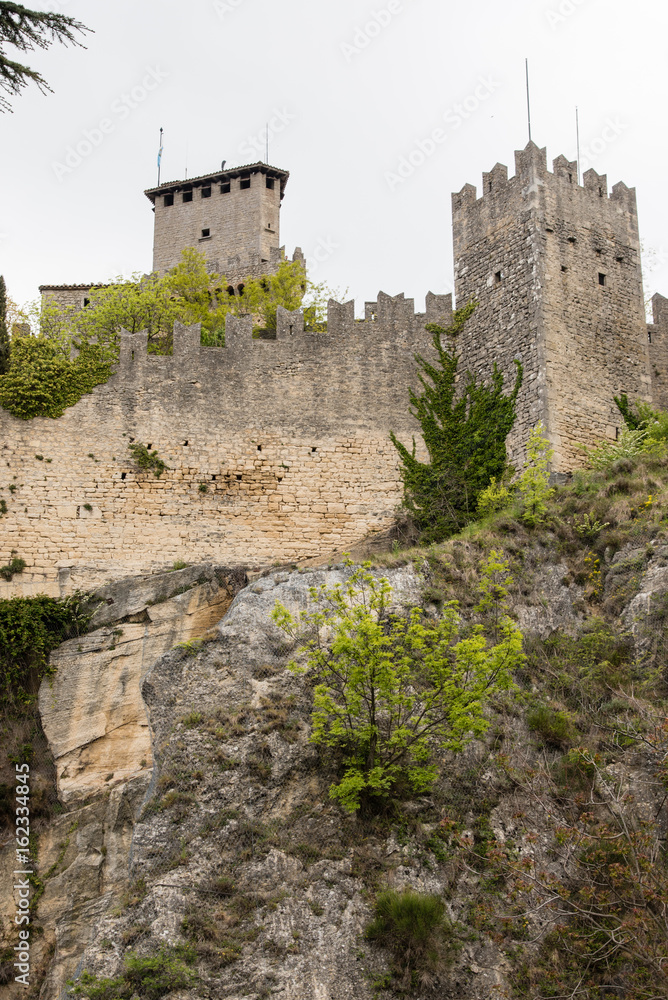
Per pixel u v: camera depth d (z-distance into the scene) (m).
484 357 37.41
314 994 20.50
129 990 20.45
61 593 32.69
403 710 24.72
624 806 22.27
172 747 24.55
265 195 64.12
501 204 38.84
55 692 30.86
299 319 37.34
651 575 27.55
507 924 21.17
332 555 34.66
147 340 38.47
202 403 35.66
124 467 34.47
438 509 34.81
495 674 23.97
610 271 38.41
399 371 37.47
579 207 38.50
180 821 23.19
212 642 27.08
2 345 35.38
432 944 21.12
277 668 26.45
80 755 29.98
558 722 24.83
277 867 22.47
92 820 28.50
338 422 36.38
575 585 28.84
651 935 19.36
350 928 21.55
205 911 21.64
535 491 31.91
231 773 24.05
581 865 21.48
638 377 37.72
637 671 25.69
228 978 20.64
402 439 36.66
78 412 34.72
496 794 23.88
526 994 20.39
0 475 33.59
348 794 23.44
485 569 28.33
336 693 25.34
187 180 65.25
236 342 36.59
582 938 20.67
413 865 22.66
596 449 35.34
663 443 33.88
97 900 27.05
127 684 31.06
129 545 33.75
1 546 33.00
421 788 23.77
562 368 35.84
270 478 35.34
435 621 27.81
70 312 48.25
